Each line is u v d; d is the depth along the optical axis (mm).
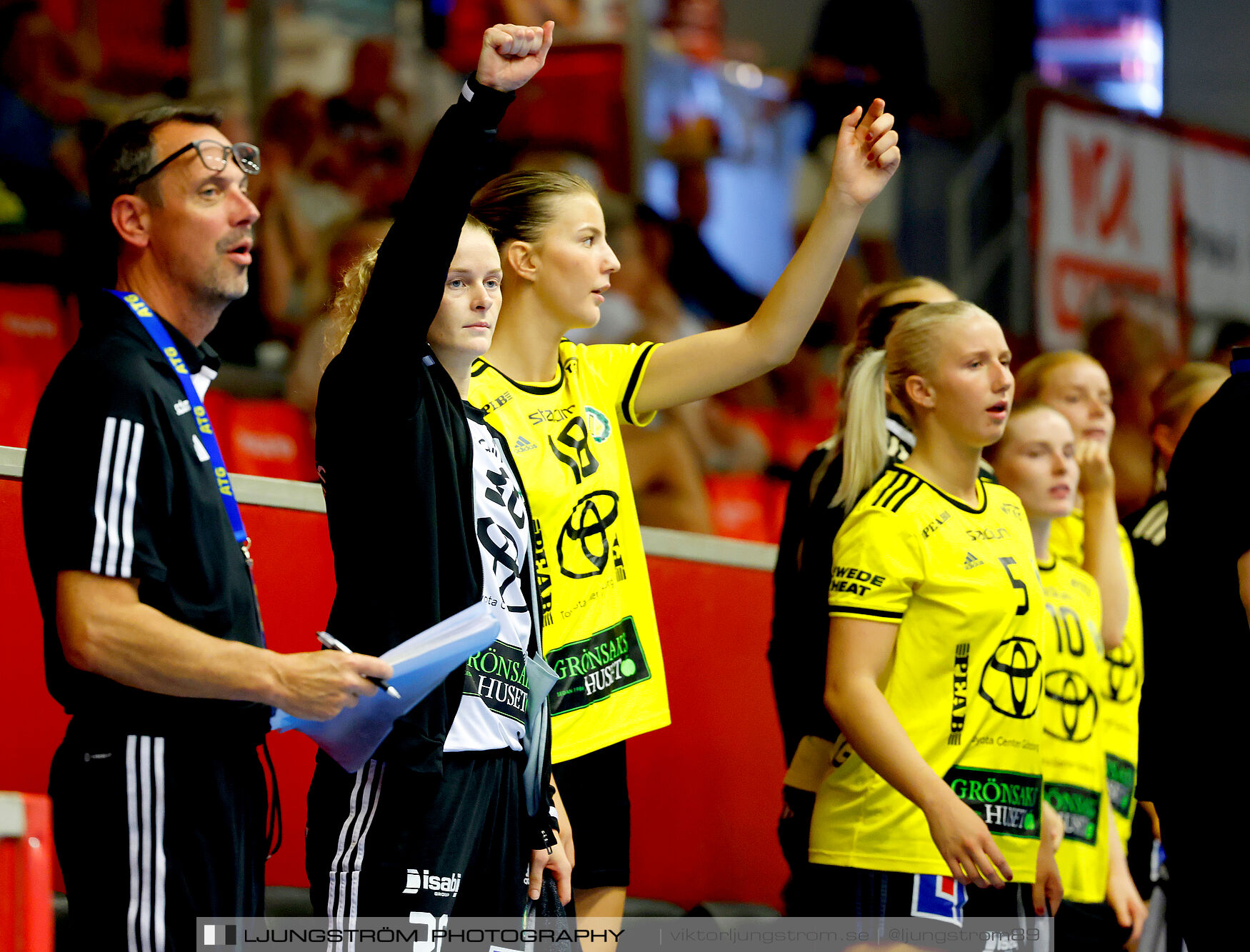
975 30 35781
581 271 10797
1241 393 10406
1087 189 30281
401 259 8414
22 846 6926
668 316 27453
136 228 8328
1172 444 15203
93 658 7461
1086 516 13891
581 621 10539
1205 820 10188
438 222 8422
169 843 7629
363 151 25828
